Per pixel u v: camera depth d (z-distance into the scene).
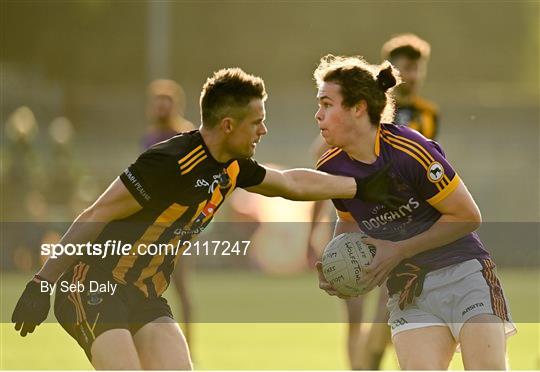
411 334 19.17
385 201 19.45
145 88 109.31
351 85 19.19
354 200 19.86
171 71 113.44
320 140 26.28
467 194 19.34
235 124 18.55
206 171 18.81
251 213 64.06
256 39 114.50
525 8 120.12
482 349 18.48
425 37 117.62
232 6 114.44
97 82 115.38
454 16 118.19
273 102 94.06
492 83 119.38
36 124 97.81
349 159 19.77
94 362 18.27
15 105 100.38
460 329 18.89
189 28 114.00
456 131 92.44
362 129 19.34
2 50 114.19
